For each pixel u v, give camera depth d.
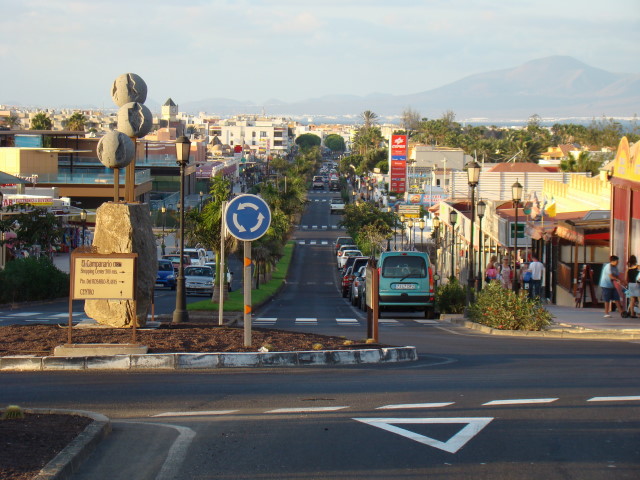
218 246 33.75
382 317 29.19
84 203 78.75
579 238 28.70
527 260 33.47
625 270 25.92
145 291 14.95
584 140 163.88
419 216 76.25
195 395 10.59
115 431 8.49
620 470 7.01
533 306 21.69
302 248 89.06
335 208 127.75
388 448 7.77
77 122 142.62
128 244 14.39
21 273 32.44
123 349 12.97
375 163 174.12
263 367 13.19
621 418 9.06
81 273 12.63
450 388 11.17
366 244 72.25
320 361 13.66
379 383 11.65
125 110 15.30
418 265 27.73
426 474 6.90
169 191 104.56
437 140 189.25
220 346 13.81
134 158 15.14
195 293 42.94
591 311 26.47
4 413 8.48
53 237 42.00
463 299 29.61
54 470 6.54
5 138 91.56
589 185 38.12
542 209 34.53
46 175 77.25
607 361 14.41
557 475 6.86
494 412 9.38
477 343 18.42
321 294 48.72
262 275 53.94
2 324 22.80
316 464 7.23
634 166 25.20
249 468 7.14
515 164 79.56
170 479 6.84
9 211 43.25
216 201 33.94
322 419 9.07
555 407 9.68
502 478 6.78
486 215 43.69
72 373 12.22
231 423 8.89
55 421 8.37
